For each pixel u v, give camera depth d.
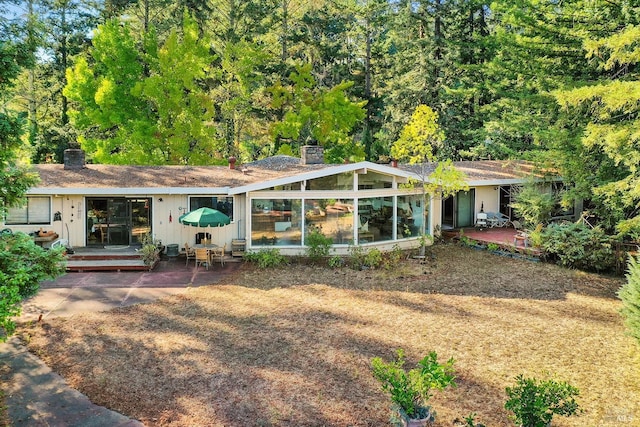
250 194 19.77
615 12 20.88
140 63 33.59
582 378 9.83
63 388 9.12
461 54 35.88
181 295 15.28
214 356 10.65
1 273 8.77
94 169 22.48
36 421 8.00
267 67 38.34
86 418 8.10
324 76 43.69
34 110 34.66
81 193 19.52
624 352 11.08
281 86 37.34
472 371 10.08
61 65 35.41
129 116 29.98
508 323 12.95
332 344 11.41
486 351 11.11
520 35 25.58
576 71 24.17
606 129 16.25
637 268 11.10
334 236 20.39
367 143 38.53
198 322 12.84
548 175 23.36
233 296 15.21
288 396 8.92
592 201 20.44
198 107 30.56
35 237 19.02
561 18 22.56
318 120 36.22
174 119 30.28
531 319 13.28
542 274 18.06
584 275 17.94
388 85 42.69
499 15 34.94
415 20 37.41
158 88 28.50
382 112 41.31
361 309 14.02
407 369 10.09
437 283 16.84
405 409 7.30
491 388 9.37
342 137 36.31
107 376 9.62
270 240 20.20
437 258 20.64
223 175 22.52
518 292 15.82
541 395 7.04
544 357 10.81
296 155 36.56
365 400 8.80
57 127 34.66
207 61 30.17
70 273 17.88
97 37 29.48
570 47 23.22
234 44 35.38
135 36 37.50
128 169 22.88
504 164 27.52
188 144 30.08
